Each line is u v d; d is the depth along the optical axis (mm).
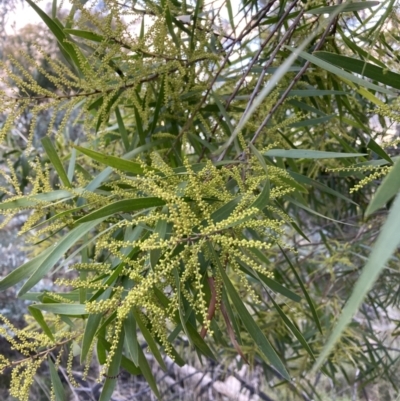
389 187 196
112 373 392
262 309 1125
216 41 656
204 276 414
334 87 671
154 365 1664
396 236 163
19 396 379
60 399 398
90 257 691
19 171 985
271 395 1524
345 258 1000
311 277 1188
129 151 618
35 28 1236
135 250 387
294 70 593
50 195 462
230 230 389
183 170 427
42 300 415
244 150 466
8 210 475
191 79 598
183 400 1586
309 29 665
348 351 958
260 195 354
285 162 749
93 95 531
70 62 590
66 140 1107
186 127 604
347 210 1156
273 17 670
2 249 1546
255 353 970
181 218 342
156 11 517
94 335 371
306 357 974
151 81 587
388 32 686
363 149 882
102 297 393
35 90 490
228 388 1589
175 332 429
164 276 396
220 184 410
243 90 701
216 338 570
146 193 431
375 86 372
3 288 383
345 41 611
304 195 1060
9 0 1147
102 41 509
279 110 667
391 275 1116
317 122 628
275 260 1207
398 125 818
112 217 487
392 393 1326
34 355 400
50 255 379
